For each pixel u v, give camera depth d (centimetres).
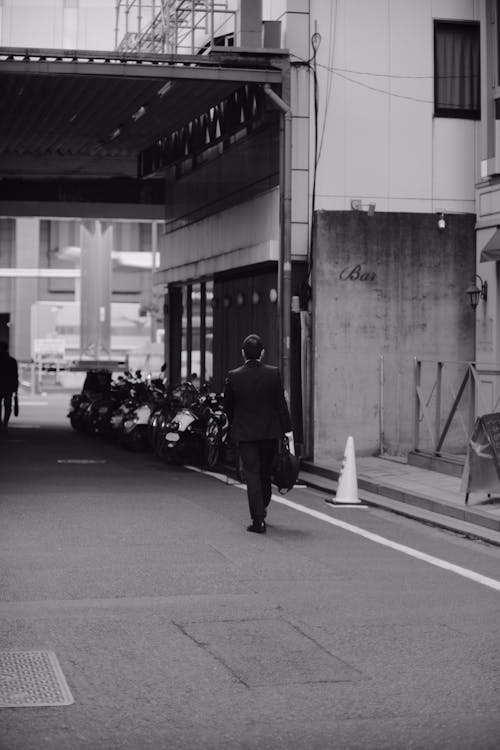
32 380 6625
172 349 3697
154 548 1323
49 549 1309
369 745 655
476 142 2491
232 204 2861
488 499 1684
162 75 2239
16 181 3866
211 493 1873
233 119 2594
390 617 984
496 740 665
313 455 2344
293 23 2394
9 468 2269
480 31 2417
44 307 7188
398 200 2452
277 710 719
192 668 816
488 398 2097
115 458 2550
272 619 971
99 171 3756
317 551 1323
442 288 2398
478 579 1164
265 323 2664
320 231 2347
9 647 872
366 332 2369
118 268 8581
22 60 2177
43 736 667
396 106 2452
